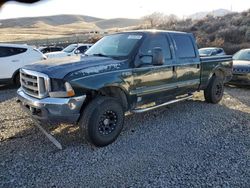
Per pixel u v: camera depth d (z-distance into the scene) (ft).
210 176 11.66
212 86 23.65
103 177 11.51
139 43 16.98
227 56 25.27
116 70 15.17
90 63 14.84
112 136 14.93
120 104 15.24
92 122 13.93
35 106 13.97
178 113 21.27
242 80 31.91
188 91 21.45
